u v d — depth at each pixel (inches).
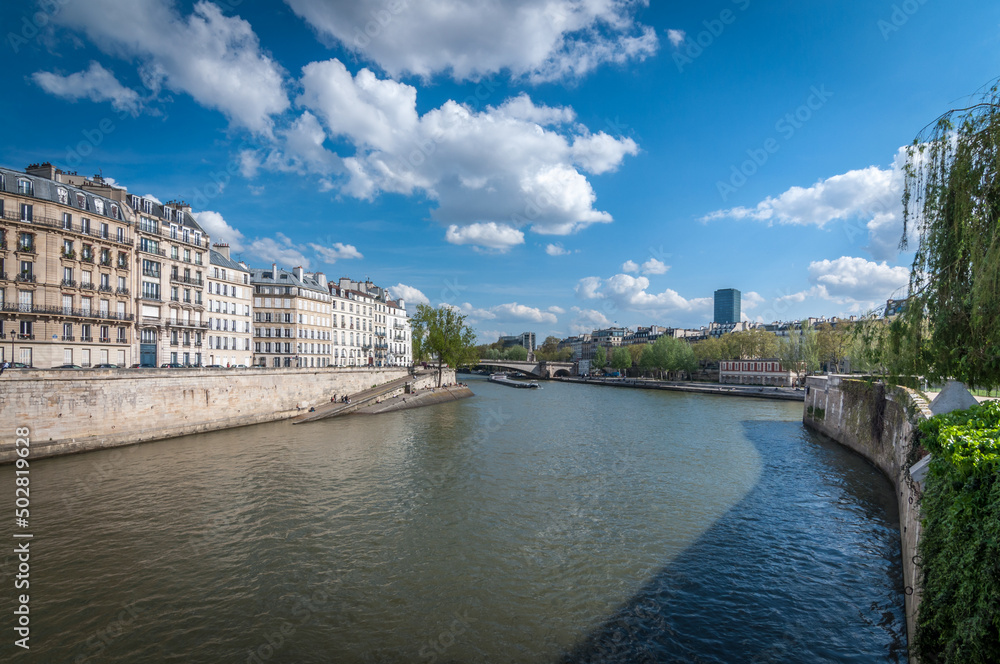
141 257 1967.3
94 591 569.9
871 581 601.6
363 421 1982.0
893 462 980.6
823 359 3213.6
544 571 621.0
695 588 581.3
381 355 4207.7
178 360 2150.6
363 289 4441.4
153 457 1263.5
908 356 423.8
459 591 572.1
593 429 1748.3
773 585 589.6
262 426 1841.8
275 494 934.4
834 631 497.7
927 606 330.0
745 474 1090.7
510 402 2861.7
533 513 827.4
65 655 454.6
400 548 687.1
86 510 840.9
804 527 772.6
